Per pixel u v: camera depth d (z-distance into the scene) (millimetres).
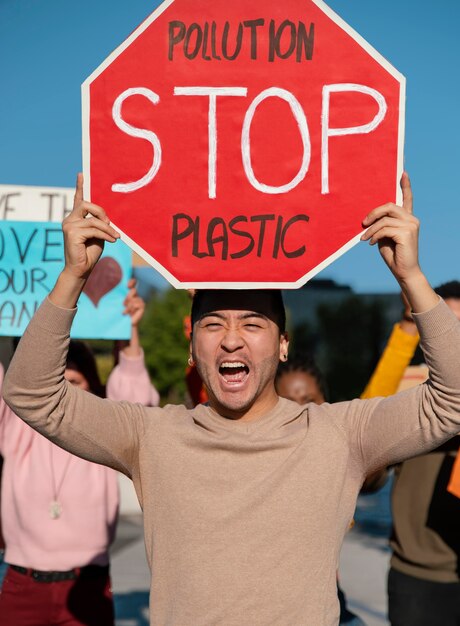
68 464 4918
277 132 2994
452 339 2766
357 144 2984
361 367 33656
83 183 3010
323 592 2775
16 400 2877
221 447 2877
